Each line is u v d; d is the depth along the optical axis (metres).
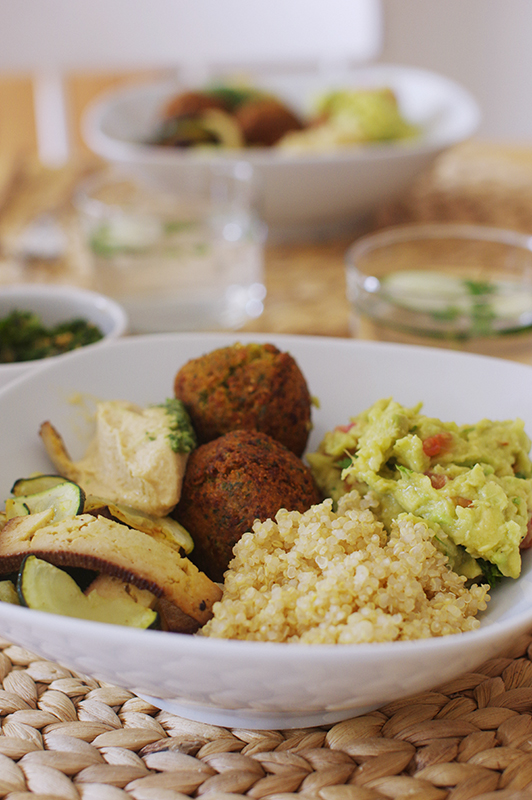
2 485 0.38
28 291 0.50
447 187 0.82
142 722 0.34
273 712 0.32
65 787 0.32
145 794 0.31
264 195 0.67
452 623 0.33
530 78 1.53
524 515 0.35
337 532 0.34
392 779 0.32
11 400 0.39
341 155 0.65
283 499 0.37
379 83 0.90
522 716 0.34
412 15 1.50
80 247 0.70
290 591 0.33
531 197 0.79
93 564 0.33
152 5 1.44
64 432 0.41
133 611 0.33
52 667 0.36
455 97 0.83
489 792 0.31
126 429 0.39
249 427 0.40
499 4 1.47
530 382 0.41
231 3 1.45
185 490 0.38
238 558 0.35
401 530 0.35
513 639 0.31
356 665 0.29
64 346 0.48
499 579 0.35
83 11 1.42
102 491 0.38
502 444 0.38
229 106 0.81
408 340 0.52
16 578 0.34
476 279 0.57
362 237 0.73
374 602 0.32
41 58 1.45
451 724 0.33
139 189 0.74
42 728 0.34
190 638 0.29
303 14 1.46
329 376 0.43
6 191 0.80
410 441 0.36
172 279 0.57
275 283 0.64
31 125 1.54
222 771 0.32
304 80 0.92
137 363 0.43
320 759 0.32
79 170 0.86
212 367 0.40
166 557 0.34
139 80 1.53
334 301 0.61
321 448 0.40
